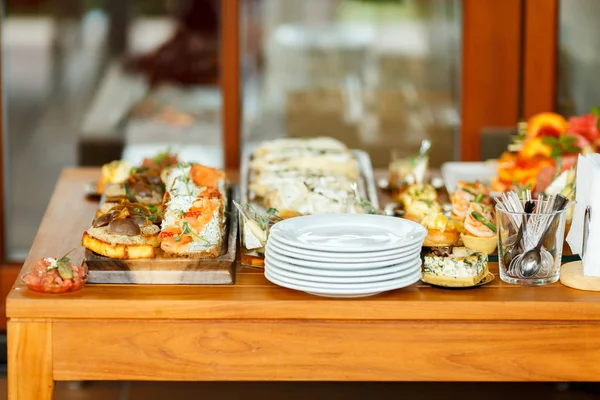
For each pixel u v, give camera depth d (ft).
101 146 14.48
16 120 14.33
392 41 14.40
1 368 12.48
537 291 6.79
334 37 14.38
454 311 6.55
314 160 9.67
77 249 7.67
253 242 7.23
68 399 11.73
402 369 6.68
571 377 6.70
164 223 7.09
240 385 12.27
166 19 14.19
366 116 14.60
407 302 6.54
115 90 14.38
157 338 6.60
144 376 6.64
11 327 6.54
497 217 6.98
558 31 14.26
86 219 8.61
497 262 7.57
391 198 9.57
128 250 6.81
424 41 14.39
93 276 6.84
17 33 14.12
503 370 6.68
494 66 14.35
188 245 6.88
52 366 6.61
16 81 14.24
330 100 14.55
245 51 14.34
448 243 7.53
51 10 14.10
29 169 14.44
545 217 6.79
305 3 14.25
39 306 6.49
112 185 8.61
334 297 6.63
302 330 6.61
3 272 14.38
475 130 14.53
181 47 14.23
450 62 14.47
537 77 14.37
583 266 6.87
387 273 6.51
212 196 7.73
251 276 7.10
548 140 9.05
